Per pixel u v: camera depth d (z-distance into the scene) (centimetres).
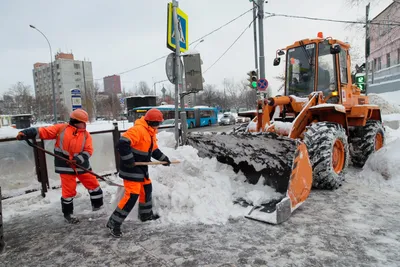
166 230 343
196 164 426
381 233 321
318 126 477
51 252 305
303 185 386
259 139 410
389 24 1359
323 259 271
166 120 2627
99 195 419
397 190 473
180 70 639
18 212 427
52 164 521
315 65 562
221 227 346
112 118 4559
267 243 304
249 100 5703
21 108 5325
